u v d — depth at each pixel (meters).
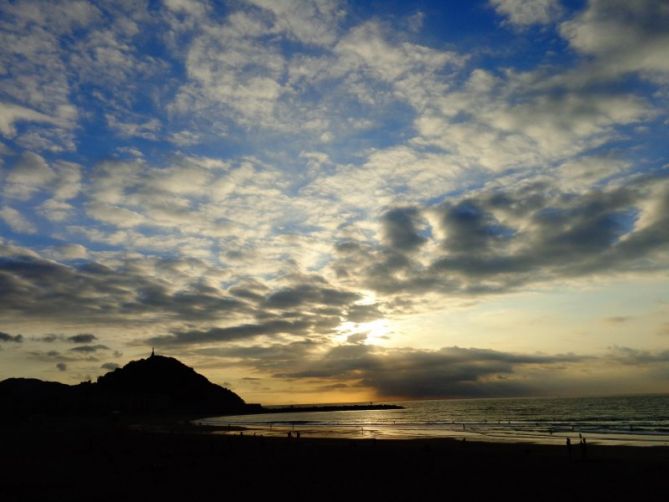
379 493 22.81
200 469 30.89
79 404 184.00
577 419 95.06
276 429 90.44
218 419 167.75
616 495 21.70
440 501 21.08
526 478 26.23
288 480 26.41
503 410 163.50
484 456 36.03
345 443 50.19
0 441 56.91
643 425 75.06
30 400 177.75
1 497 22.34
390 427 89.81
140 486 24.88
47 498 22.06
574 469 28.88
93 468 31.61
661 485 23.47
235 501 21.14
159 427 102.75
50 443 53.22
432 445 47.00
